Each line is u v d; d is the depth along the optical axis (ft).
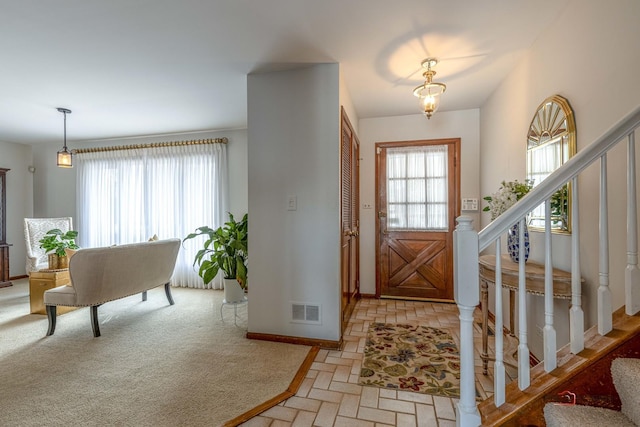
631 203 3.94
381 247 12.66
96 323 8.82
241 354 7.60
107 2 5.53
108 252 8.94
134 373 6.72
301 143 8.18
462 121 11.80
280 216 8.34
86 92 9.79
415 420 5.20
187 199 14.67
